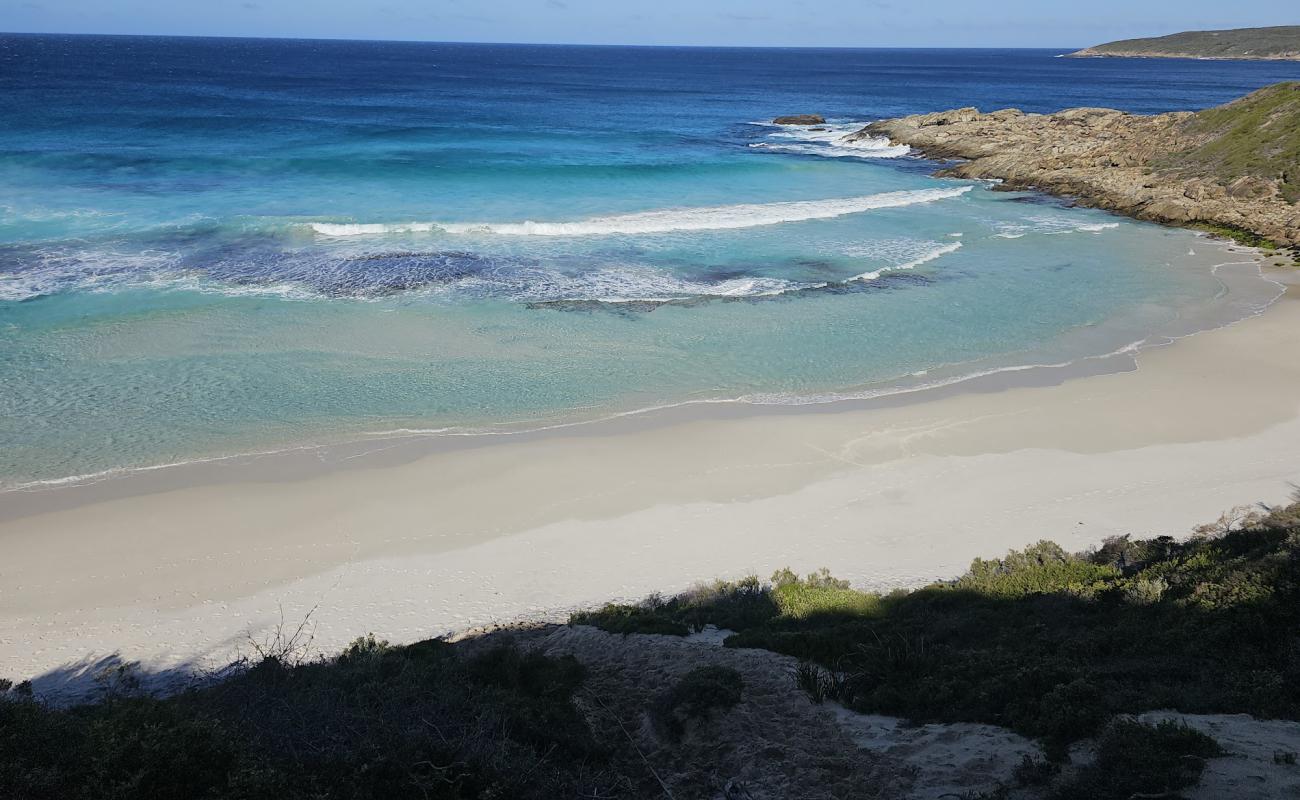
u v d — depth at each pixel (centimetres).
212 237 3120
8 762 643
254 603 1330
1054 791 648
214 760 650
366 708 789
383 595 1359
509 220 3525
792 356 2362
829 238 3584
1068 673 854
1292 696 788
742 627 1177
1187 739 681
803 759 751
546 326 2511
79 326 2322
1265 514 1487
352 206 3653
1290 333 2577
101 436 1795
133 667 1167
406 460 1762
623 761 775
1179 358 2380
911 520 1586
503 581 1405
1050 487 1695
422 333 2419
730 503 1645
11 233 3033
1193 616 987
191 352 2217
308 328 2406
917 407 2055
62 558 1416
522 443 1845
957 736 778
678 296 2803
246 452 1766
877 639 1051
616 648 1059
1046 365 2328
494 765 686
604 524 1572
